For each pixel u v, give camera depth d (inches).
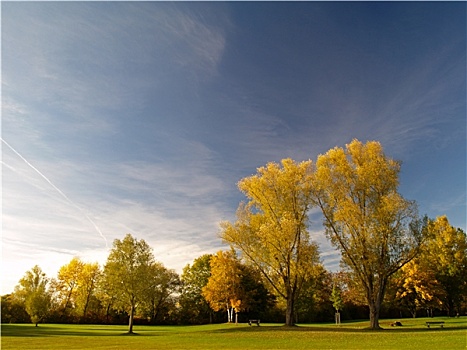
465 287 2178.9
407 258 1387.8
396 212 1370.6
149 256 1892.2
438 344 797.9
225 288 2273.6
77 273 3068.4
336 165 1515.7
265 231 1482.5
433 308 2497.5
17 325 2303.2
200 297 3058.6
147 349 879.7
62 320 2805.1
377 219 1392.7
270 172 1603.1
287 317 1523.1
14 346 995.9
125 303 1835.6
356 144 1531.7
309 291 2593.5
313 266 1528.1
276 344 946.1
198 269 3129.9
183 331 1635.1
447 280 2208.4
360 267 1438.2
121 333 1599.4
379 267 1387.8
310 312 2751.0
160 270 3097.9
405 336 1002.1
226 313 3004.4
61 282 3036.4
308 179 1549.0
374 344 862.5
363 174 1457.9
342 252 1459.2
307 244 1530.5
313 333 1204.5
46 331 1697.8
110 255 1860.2
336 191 1471.5
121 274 1804.9
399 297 2242.9
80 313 2972.4
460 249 2202.3
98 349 890.7
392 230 1381.6
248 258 1565.0
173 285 3331.7
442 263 2204.7
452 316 2208.4
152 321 2979.8
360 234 1393.9
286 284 1535.4
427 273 2158.0
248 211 1600.6
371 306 1413.6
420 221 1379.2
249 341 1050.7
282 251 1493.6
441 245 2234.3
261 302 2746.1
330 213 1496.1
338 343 918.4
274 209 1576.0
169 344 1027.3
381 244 1402.6
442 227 2266.2
